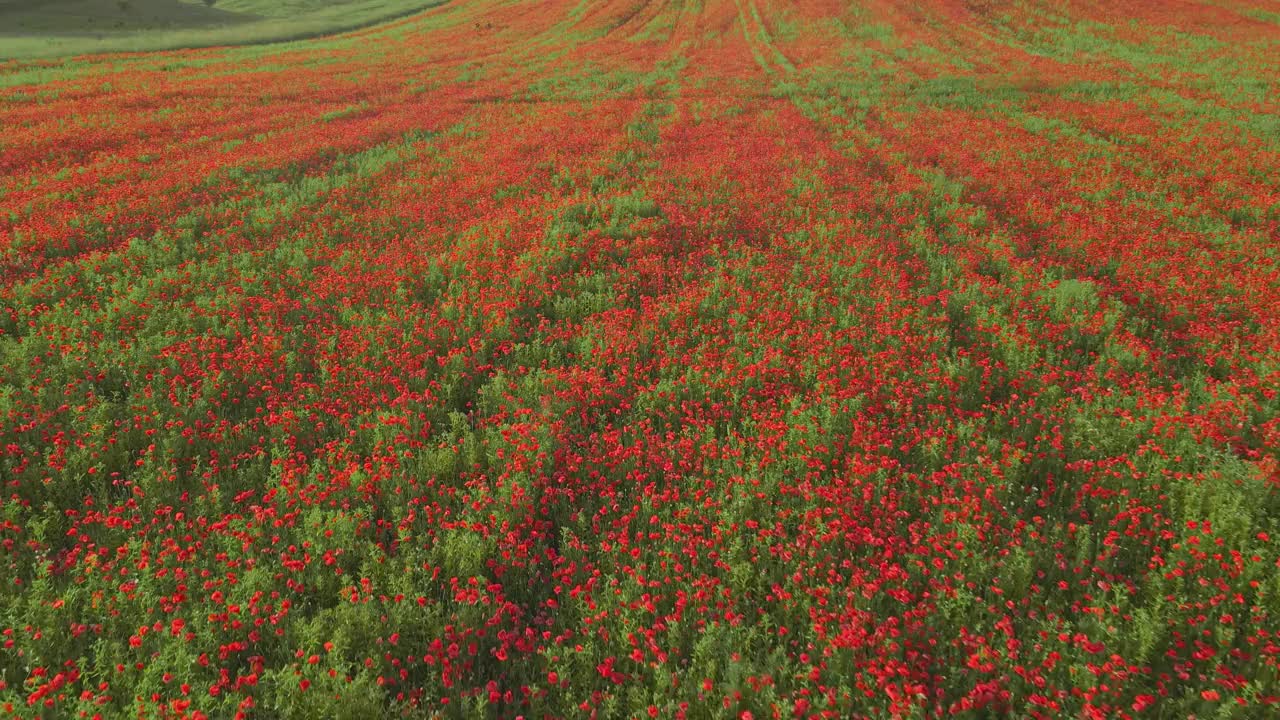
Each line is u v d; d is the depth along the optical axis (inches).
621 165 722.2
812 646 183.5
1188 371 340.8
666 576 210.2
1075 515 237.1
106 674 174.1
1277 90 1049.5
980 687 165.3
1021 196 609.9
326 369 333.7
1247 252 470.9
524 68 1489.9
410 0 2842.0
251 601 193.0
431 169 737.0
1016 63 1362.0
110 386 325.7
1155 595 195.8
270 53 1683.1
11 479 250.8
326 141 844.6
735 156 756.6
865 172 706.2
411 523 236.4
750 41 1752.0
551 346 358.6
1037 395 304.0
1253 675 170.9
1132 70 1263.5
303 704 166.6
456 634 188.4
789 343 360.5
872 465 248.2
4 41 1643.7
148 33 1983.3
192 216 562.3
